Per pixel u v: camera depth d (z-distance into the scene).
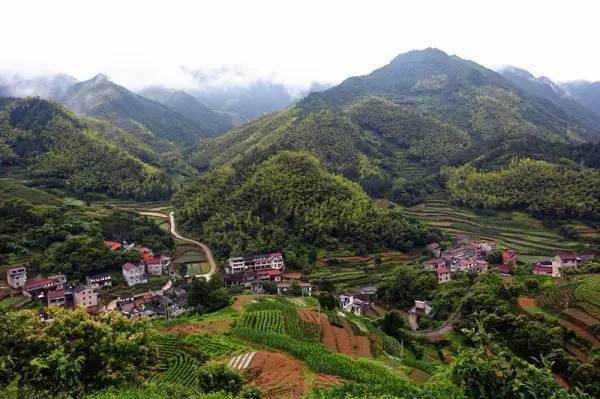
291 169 137.38
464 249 117.81
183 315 72.25
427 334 72.88
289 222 126.00
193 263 118.06
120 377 30.97
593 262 93.62
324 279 105.31
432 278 95.69
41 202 134.12
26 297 89.44
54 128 184.38
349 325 65.56
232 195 140.12
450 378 18.91
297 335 55.53
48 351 28.94
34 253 106.06
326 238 119.56
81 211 137.25
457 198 159.12
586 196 129.88
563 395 17.19
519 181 146.50
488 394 17.78
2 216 115.38
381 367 43.00
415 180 180.88
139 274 104.31
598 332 56.50
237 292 95.31
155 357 37.53
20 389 25.88
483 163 169.38
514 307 70.38
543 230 131.50
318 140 191.75
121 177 172.50
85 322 31.66
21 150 172.38
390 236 123.56
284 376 38.03
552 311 66.00
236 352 47.09
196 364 44.53
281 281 103.88
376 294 98.56
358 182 166.50
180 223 146.12
